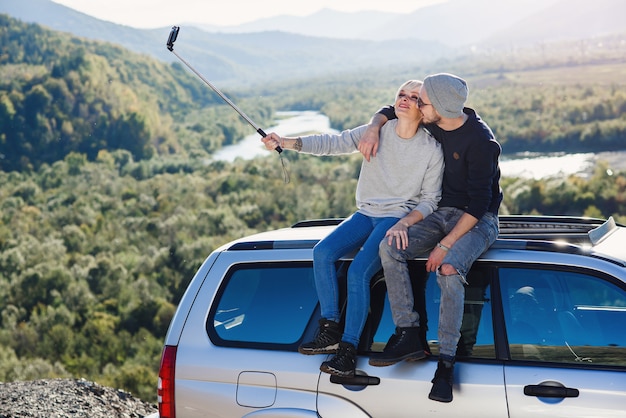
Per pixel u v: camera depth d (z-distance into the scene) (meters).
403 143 3.75
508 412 3.16
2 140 165.12
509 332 3.26
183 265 89.62
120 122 179.12
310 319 3.55
